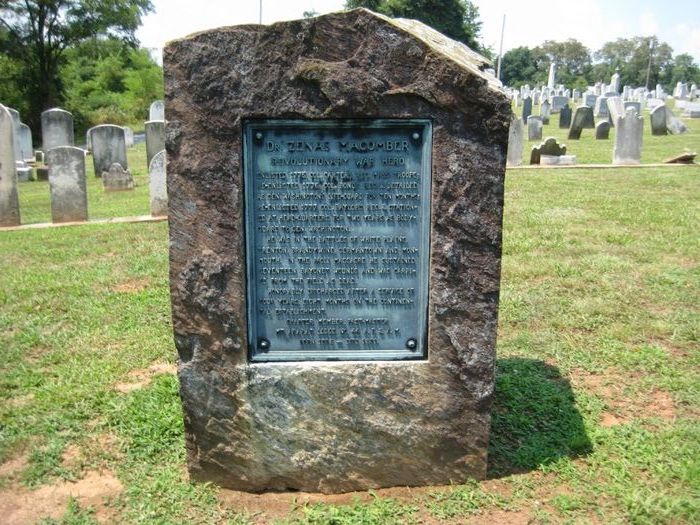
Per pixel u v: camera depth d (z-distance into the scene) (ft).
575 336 17.85
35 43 123.03
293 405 11.26
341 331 11.28
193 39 10.32
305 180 10.86
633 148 52.75
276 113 10.50
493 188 10.64
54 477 12.00
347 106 10.46
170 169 10.61
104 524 10.74
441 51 10.43
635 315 19.13
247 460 11.46
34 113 124.88
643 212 32.55
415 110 10.49
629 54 300.40
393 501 11.16
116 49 136.77
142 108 147.64
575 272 22.91
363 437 11.35
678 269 23.13
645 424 13.37
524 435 13.02
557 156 53.06
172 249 10.81
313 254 11.09
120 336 18.52
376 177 10.84
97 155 59.00
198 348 11.09
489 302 10.98
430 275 10.95
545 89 154.92
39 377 15.96
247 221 10.91
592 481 11.53
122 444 12.92
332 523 10.72
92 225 34.58
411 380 11.19
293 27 10.28
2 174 35.06
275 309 11.24
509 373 15.67
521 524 10.54
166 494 11.41
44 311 20.58
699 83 274.16
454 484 11.56
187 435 11.45
